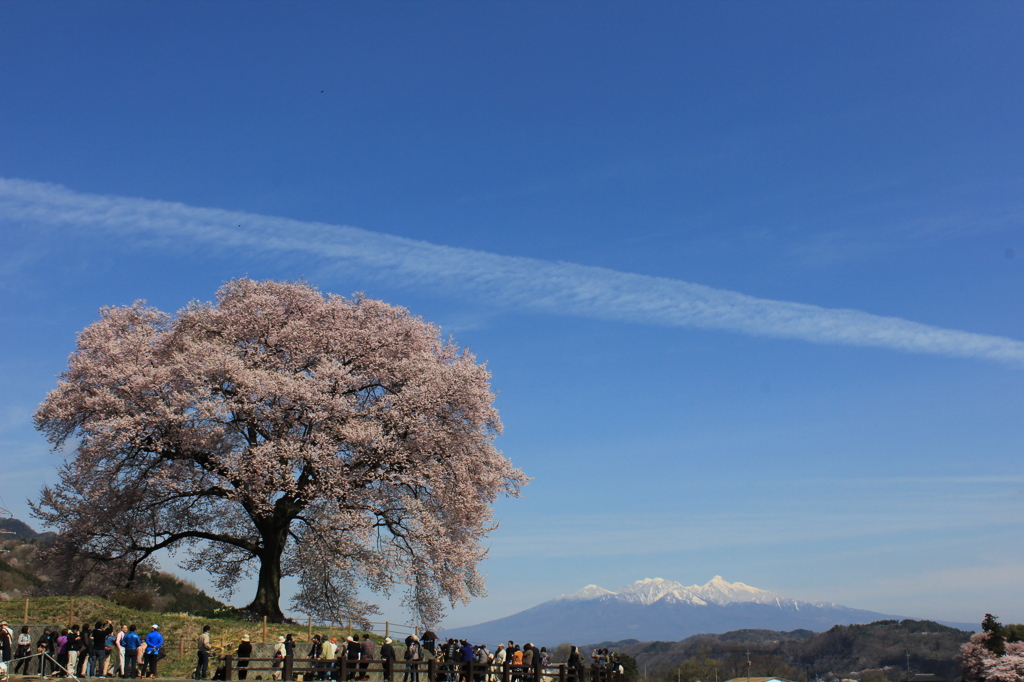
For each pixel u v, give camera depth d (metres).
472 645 33.56
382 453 36.66
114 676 26.81
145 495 37.62
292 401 36.31
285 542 39.44
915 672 145.12
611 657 37.28
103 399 35.53
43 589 39.34
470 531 40.06
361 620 40.78
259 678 27.88
